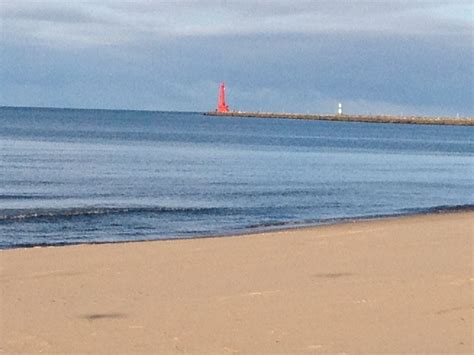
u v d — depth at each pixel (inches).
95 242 668.7
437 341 292.0
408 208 1008.2
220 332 304.8
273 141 3312.0
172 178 1382.9
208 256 502.9
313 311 340.2
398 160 2204.7
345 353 276.5
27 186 1162.0
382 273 432.8
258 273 435.5
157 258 494.6
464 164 2106.3
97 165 1625.2
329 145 3097.9
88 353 276.2
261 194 1143.0
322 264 466.9
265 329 309.3
